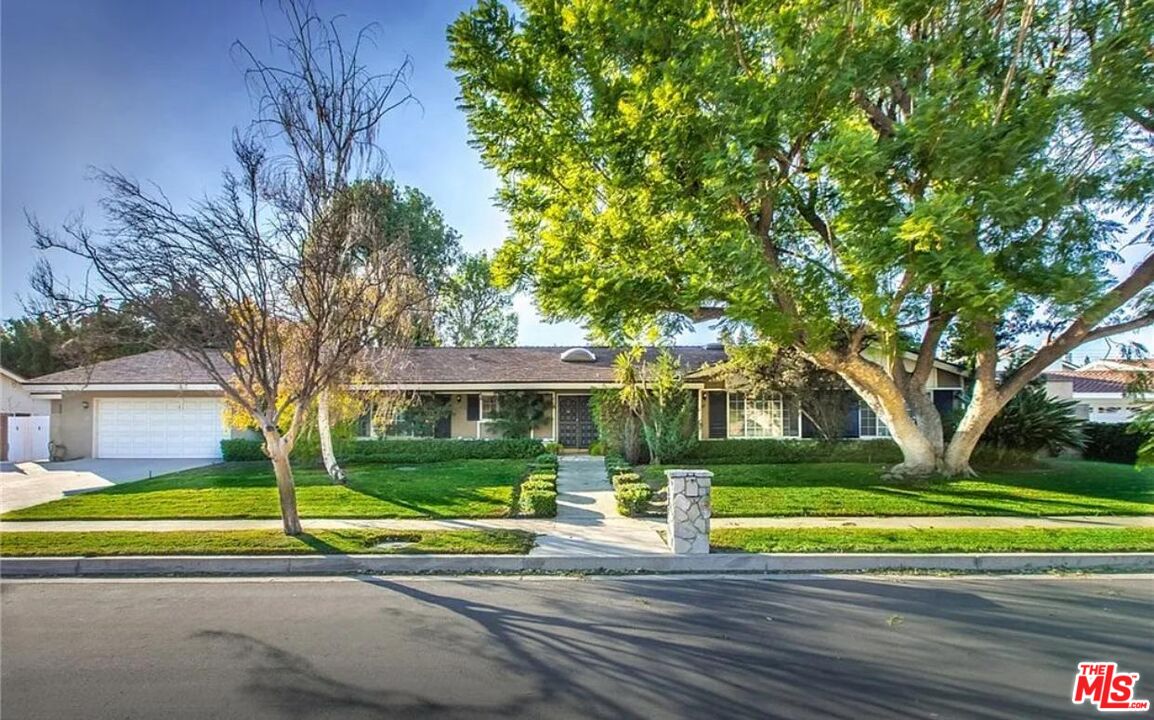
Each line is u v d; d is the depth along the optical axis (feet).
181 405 72.84
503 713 13.62
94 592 23.58
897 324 42.45
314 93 29.66
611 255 43.57
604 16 39.34
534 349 87.25
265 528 32.76
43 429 76.74
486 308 137.90
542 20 42.45
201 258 28.55
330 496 42.01
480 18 42.98
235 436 72.64
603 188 45.09
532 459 65.98
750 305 36.83
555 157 44.88
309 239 29.84
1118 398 89.40
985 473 51.11
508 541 29.58
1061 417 56.59
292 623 19.71
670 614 20.40
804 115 36.50
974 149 33.37
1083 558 26.71
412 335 53.47
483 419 77.20
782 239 48.85
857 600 21.95
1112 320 46.60
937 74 35.70
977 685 14.92
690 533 27.25
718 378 70.49
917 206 32.45
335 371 31.45
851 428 73.56
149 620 20.11
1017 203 32.63
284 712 13.74
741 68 39.32
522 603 21.79
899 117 46.65
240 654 17.11
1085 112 33.47
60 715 13.67
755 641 17.87
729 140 36.29
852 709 13.74
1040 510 36.65
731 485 46.62
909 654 16.84
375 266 32.94
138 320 28.71
